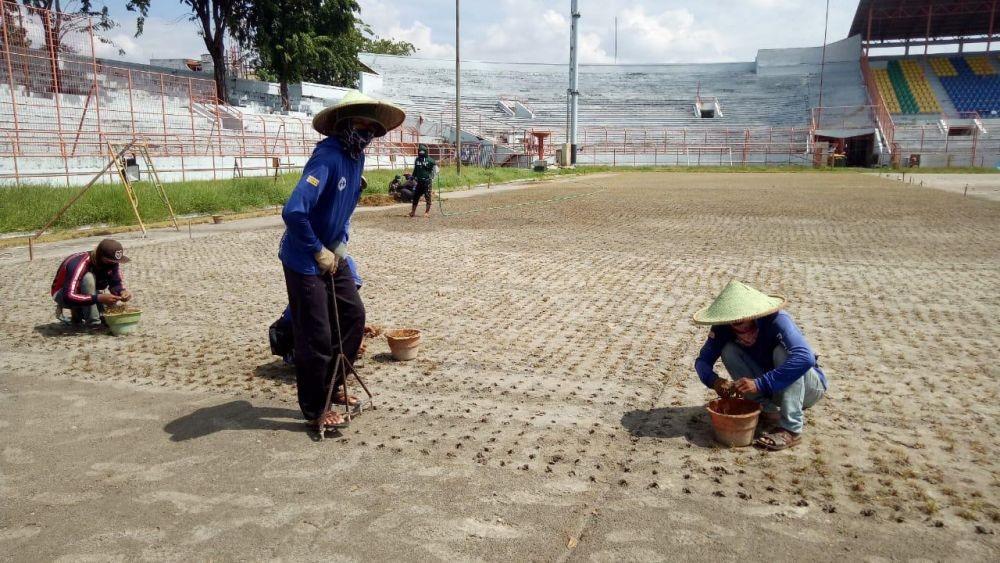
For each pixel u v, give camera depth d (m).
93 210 13.91
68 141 22.08
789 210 17.14
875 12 53.16
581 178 37.34
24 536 2.85
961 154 45.91
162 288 7.89
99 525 2.93
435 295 7.46
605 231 12.99
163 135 23.52
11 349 5.55
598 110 58.31
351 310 4.13
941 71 54.53
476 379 4.79
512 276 8.50
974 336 5.72
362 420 4.08
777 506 3.04
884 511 2.99
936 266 8.93
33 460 3.56
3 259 9.98
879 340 5.64
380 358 5.29
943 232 12.45
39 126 21.44
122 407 4.30
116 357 5.34
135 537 2.84
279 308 6.93
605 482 3.28
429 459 3.54
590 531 2.86
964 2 50.59
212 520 2.97
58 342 5.75
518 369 4.99
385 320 6.42
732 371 3.96
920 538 2.78
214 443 3.76
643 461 3.50
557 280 8.23
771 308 3.68
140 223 12.71
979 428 3.87
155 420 4.09
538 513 3.00
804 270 8.73
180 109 29.19
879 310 6.64
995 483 3.22
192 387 4.66
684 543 2.76
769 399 3.88
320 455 3.61
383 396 4.47
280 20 37.66
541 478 3.32
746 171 46.19
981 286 7.65
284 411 4.24
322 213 3.83
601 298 7.27
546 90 61.59
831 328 6.02
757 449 3.64
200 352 5.46
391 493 3.19
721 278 8.27
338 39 42.09
